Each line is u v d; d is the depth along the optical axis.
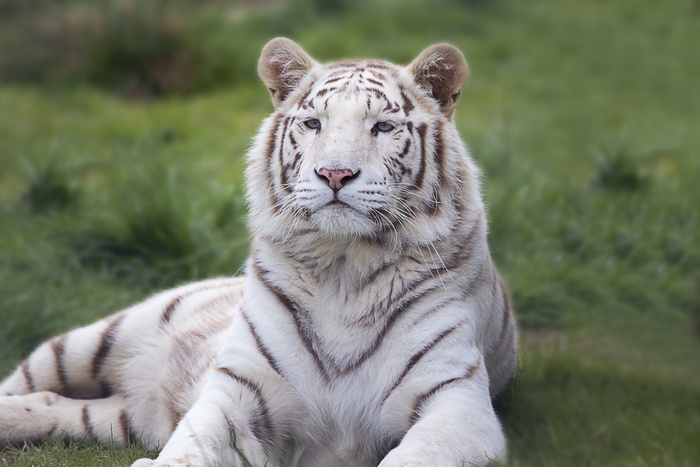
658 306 14.73
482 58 32.41
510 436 9.04
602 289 15.13
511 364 9.80
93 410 8.84
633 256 16.59
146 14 29.16
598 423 9.56
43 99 26.88
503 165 20.80
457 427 6.95
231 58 29.59
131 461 7.80
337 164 7.47
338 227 7.48
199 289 9.45
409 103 8.04
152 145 21.39
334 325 7.67
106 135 23.53
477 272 8.06
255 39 32.09
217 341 8.61
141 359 9.09
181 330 9.00
